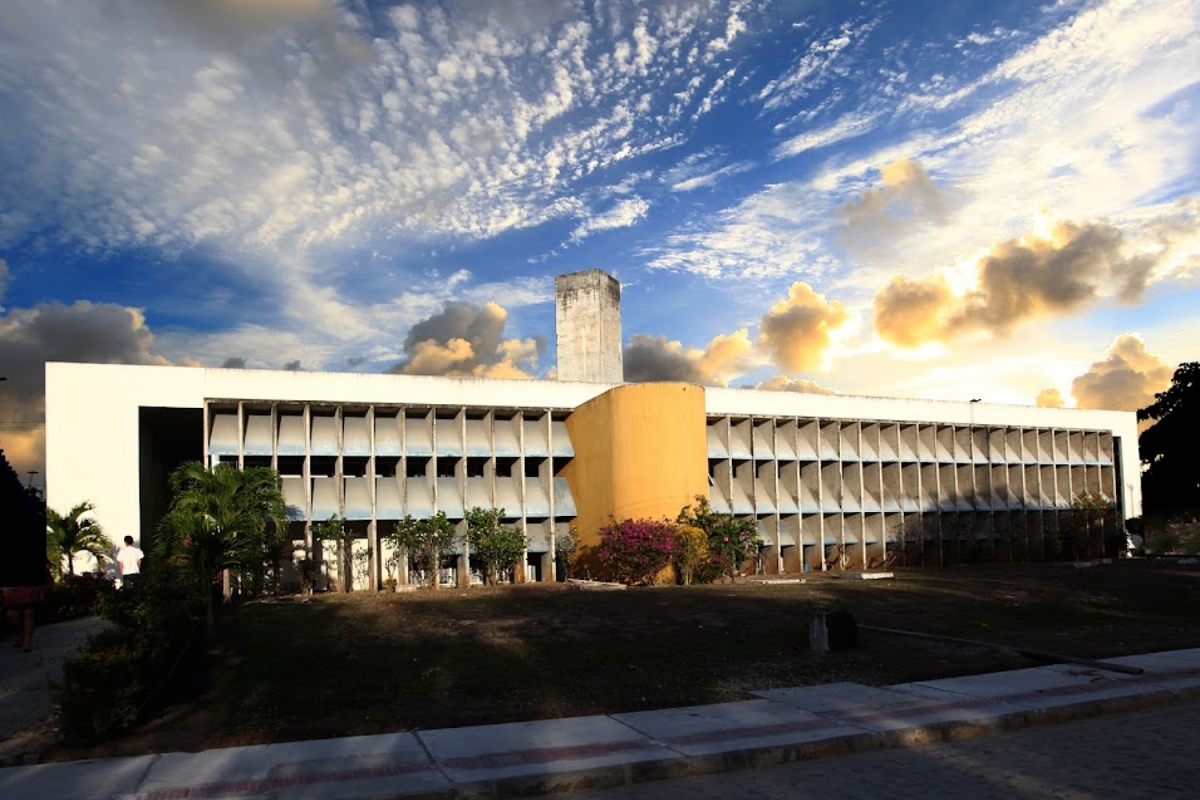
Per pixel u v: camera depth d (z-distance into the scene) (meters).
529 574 30.05
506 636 14.55
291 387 27.16
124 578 20.44
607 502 28.08
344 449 27.72
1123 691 10.51
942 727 9.00
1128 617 17.75
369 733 8.87
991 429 41.25
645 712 9.66
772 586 23.78
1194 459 54.81
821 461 35.72
